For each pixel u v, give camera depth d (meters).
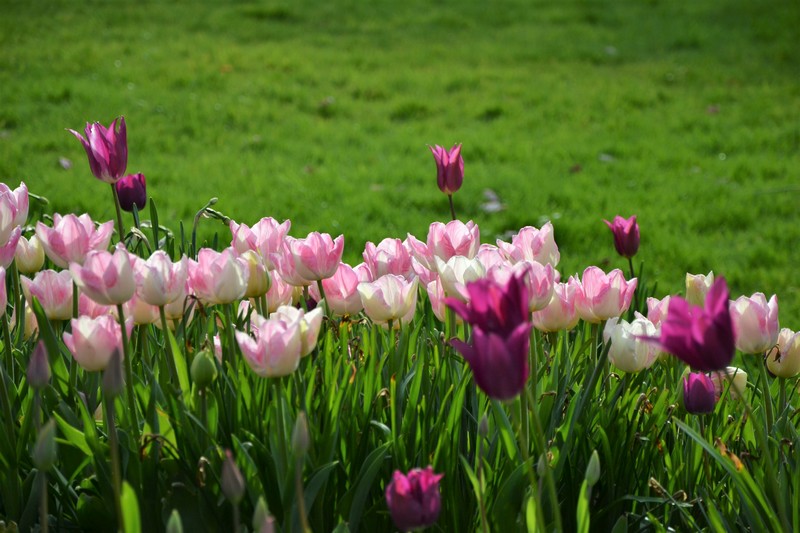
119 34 11.62
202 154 7.53
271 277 2.58
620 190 6.91
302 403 1.99
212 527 1.97
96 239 2.33
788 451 2.19
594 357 2.45
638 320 2.30
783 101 9.52
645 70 10.80
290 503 1.85
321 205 6.33
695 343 1.53
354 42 11.89
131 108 8.66
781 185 7.04
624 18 13.36
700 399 2.12
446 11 13.65
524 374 1.47
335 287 2.42
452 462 2.03
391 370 2.34
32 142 7.45
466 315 1.47
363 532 2.07
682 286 5.17
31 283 2.22
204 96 9.23
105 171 2.64
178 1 13.73
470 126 8.71
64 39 11.23
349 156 7.67
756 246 5.77
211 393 2.01
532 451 2.09
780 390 2.46
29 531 2.04
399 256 2.70
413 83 10.09
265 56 10.77
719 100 9.64
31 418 2.09
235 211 6.05
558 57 11.38
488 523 2.03
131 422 1.96
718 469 2.26
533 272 2.08
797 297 5.00
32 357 1.65
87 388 2.28
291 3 13.76
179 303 2.23
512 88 9.90
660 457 2.21
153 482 2.01
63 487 2.05
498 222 6.14
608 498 2.12
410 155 7.78
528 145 7.99
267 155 7.61
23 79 9.36
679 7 13.91
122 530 1.63
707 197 6.79
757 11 13.46
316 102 9.24
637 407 2.21
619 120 8.90
